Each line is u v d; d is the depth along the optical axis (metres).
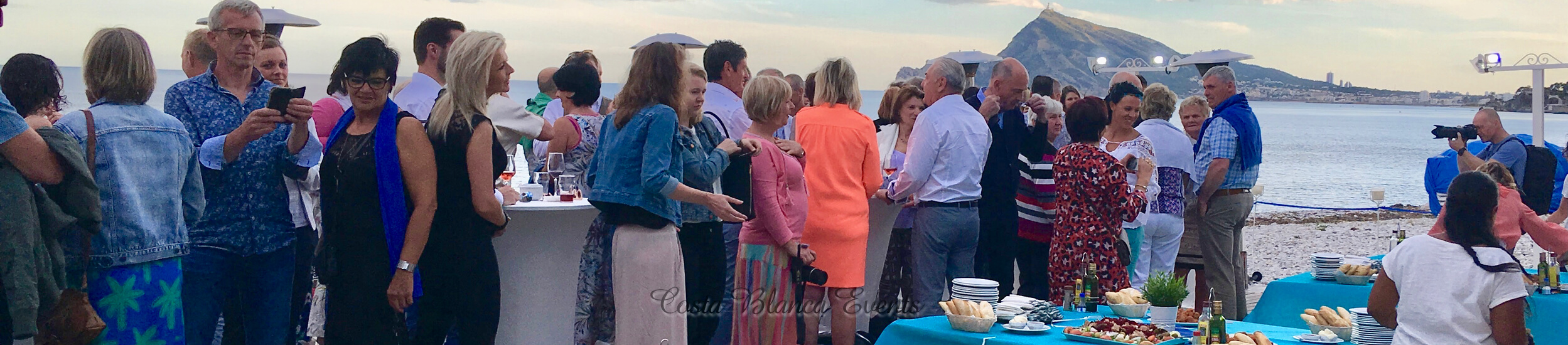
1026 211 5.45
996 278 5.57
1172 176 5.40
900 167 5.70
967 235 5.02
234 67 3.76
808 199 4.53
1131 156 4.74
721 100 4.88
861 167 4.66
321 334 4.38
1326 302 5.01
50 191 3.03
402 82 4.56
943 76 5.06
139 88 3.30
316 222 3.94
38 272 2.91
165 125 3.37
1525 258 10.21
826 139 4.56
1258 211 17.97
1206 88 5.98
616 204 3.58
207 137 3.68
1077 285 4.12
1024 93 5.66
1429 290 3.31
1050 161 5.45
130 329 3.21
